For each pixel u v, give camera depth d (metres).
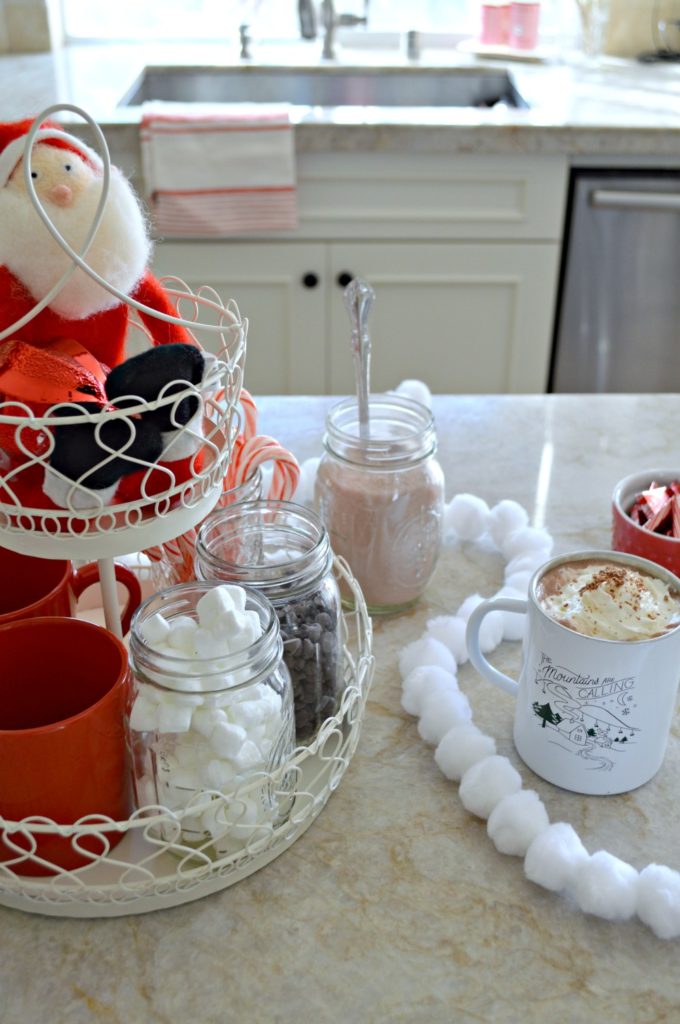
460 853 0.56
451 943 0.51
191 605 0.55
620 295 1.87
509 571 0.79
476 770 0.58
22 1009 0.48
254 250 1.80
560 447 0.99
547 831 0.54
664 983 0.49
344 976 0.49
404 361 1.94
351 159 1.73
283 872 0.55
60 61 2.21
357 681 0.62
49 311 0.54
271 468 0.92
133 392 0.48
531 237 1.81
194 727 0.50
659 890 0.51
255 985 0.49
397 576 0.74
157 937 0.51
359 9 2.31
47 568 0.63
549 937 0.51
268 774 0.52
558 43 2.37
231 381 0.56
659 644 0.54
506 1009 0.48
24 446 0.49
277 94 2.22
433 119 1.70
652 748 0.59
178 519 0.52
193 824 0.52
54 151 0.50
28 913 0.53
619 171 1.76
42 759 0.50
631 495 0.79
